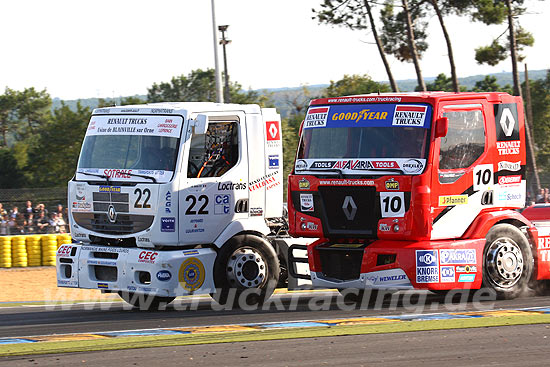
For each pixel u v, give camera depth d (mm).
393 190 19562
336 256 20672
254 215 22359
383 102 20266
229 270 21688
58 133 107500
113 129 22078
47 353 14609
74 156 106562
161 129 21328
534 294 22312
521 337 15328
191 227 21156
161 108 21469
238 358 13727
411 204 19375
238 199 22000
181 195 20953
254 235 22203
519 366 12906
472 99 20594
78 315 21516
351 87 106938
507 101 21406
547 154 100500
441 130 19453
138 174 21219
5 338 16891
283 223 23016
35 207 45562
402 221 19469
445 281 19766
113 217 21547
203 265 21281
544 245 21844
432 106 19797
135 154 21531
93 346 15242
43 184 103812
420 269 19484
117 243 21828
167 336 16297
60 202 46250
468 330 16172
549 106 128750
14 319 20969
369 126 20219
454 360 13359
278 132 23016
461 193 20188
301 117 67938
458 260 19938
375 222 19797
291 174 21141
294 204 21016
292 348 14547
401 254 19594
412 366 12938
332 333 16094
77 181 22344
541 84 134875
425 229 19438
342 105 20781
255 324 18016
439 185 19703
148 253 20797
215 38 45781
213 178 21562
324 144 20719
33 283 35719
